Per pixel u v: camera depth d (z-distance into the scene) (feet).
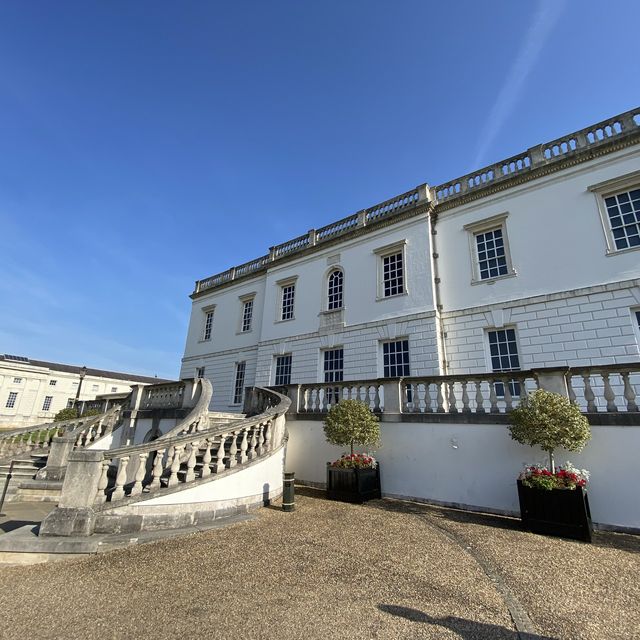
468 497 25.54
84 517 18.10
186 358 77.10
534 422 21.72
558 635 10.45
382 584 13.62
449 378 28.91
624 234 34.99
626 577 14.39
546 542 18.44
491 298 40.65
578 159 38.34
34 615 11.62
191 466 22.08
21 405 160.15
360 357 48.14
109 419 42.57
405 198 51.13
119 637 10.43
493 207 43.50
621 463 21.58
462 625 10.91
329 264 56.70
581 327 34.78
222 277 77.82
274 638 10.30
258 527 20.71
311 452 34.24
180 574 14.55
